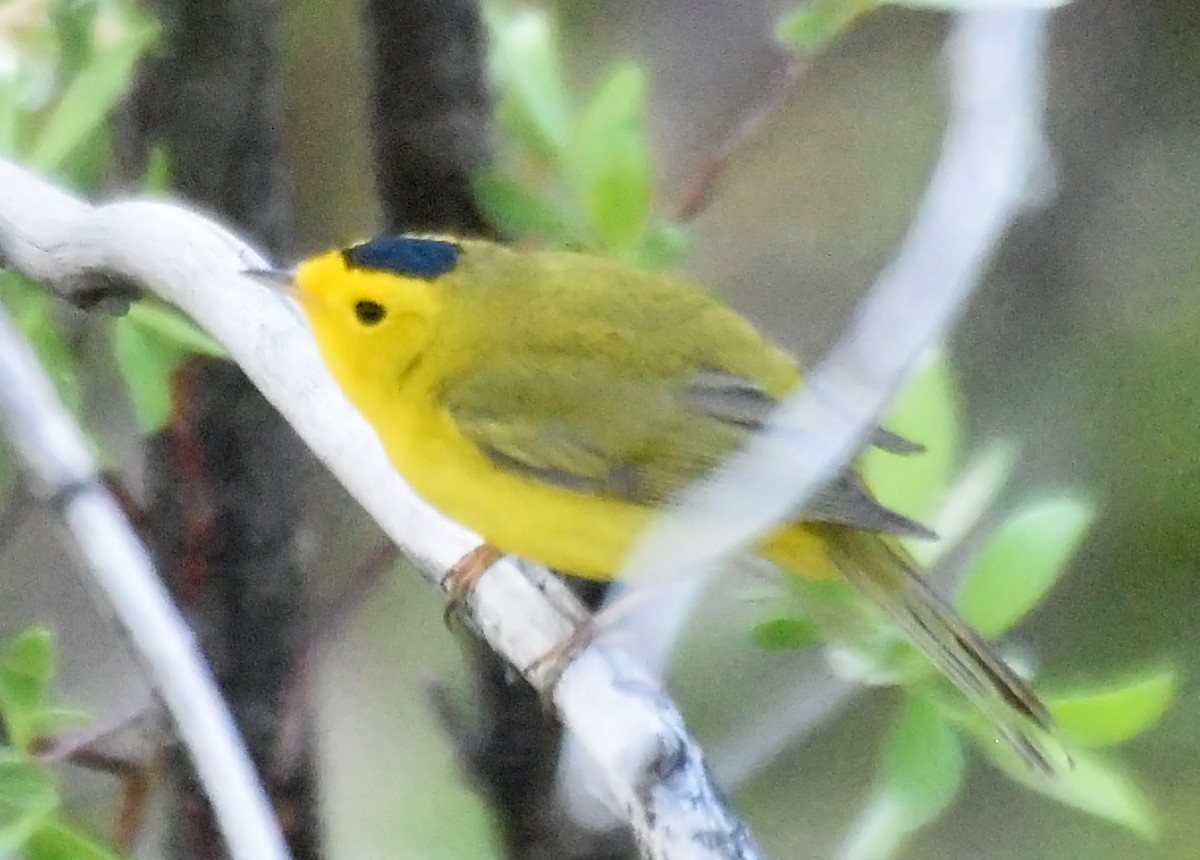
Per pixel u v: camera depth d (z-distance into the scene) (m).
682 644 2.62
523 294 2.64
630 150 2.64
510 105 2.64
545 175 2.65
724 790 2.60
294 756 2.65
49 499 2.61
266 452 2.65
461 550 2.63
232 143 2.65
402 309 2.63
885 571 2.62
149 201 2.64
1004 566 2.62
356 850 2.65
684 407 2.63
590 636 2.61
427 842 2.65
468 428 2.63
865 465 2.62
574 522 2.63
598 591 2.65
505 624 2.62
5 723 2.61
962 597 2.62
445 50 2.65
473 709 2.64
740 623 2.63
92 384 2.66
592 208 2.64
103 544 2.60
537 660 2.61
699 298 2.64
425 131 2.65
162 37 2.64
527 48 2.65
